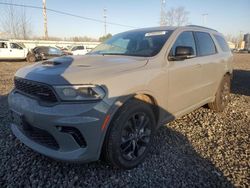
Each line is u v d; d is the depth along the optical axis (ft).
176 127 14.40
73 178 9.32
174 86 11.62
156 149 11.57
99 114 8.34
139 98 9.90
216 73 15.71
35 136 9.47
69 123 8.12
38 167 10.00
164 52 11.46
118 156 9.25
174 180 9.24
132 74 9.50
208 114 16.93
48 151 8.97
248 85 29.71
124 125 9.23
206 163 10.45
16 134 10.49
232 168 10.09
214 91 16.15
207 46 15.26
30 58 72.23
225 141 12.65
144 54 11.57
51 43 110.11
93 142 8.49
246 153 11.37
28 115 8.90
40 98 8.84
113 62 10.14
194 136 13.20
